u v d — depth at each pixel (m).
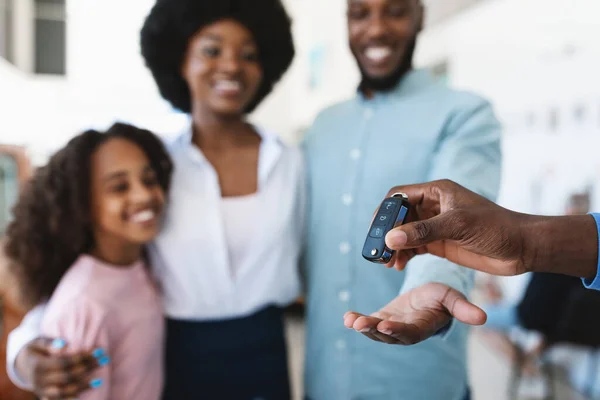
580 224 0.56
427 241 0.54
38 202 0.96
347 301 1.06
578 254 0.55
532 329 2.03
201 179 1.08
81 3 4.63
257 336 1.11
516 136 2.48
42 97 4.59
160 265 1.08
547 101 2.26
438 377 1.01
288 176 1.15
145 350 1.00
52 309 0.93
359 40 1.08
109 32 4.64
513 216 0.56
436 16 2.97
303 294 1.25
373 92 1.13
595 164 2.00
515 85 2.45
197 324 1.09
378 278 1.02
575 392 2.11
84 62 4.65
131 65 4.66
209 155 1.12
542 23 2.26
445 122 1.03
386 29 1.04
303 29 5.13
